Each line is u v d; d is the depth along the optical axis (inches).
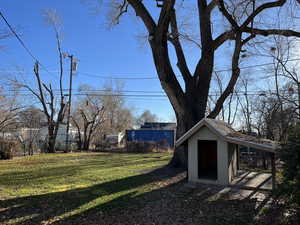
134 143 883.4
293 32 390.9
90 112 1142.3
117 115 1517.0
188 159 302.0
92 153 801.6
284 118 532.7
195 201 218.5
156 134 1039.0
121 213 187.6
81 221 171.6
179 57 419.5
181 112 387.9
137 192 248.4
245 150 540.4
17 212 188.7
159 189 261.4
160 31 364.5
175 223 168.4
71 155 709.3
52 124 871.7
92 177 328.5
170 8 353.4
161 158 605.6
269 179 304.3
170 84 372.8
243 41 409.1
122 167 426.6
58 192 248.4
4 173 371.6
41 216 180.5
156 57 373.1
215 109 393.7
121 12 481.4
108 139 1177.4
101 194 240.2
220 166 282.8
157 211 192.4
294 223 158.4
